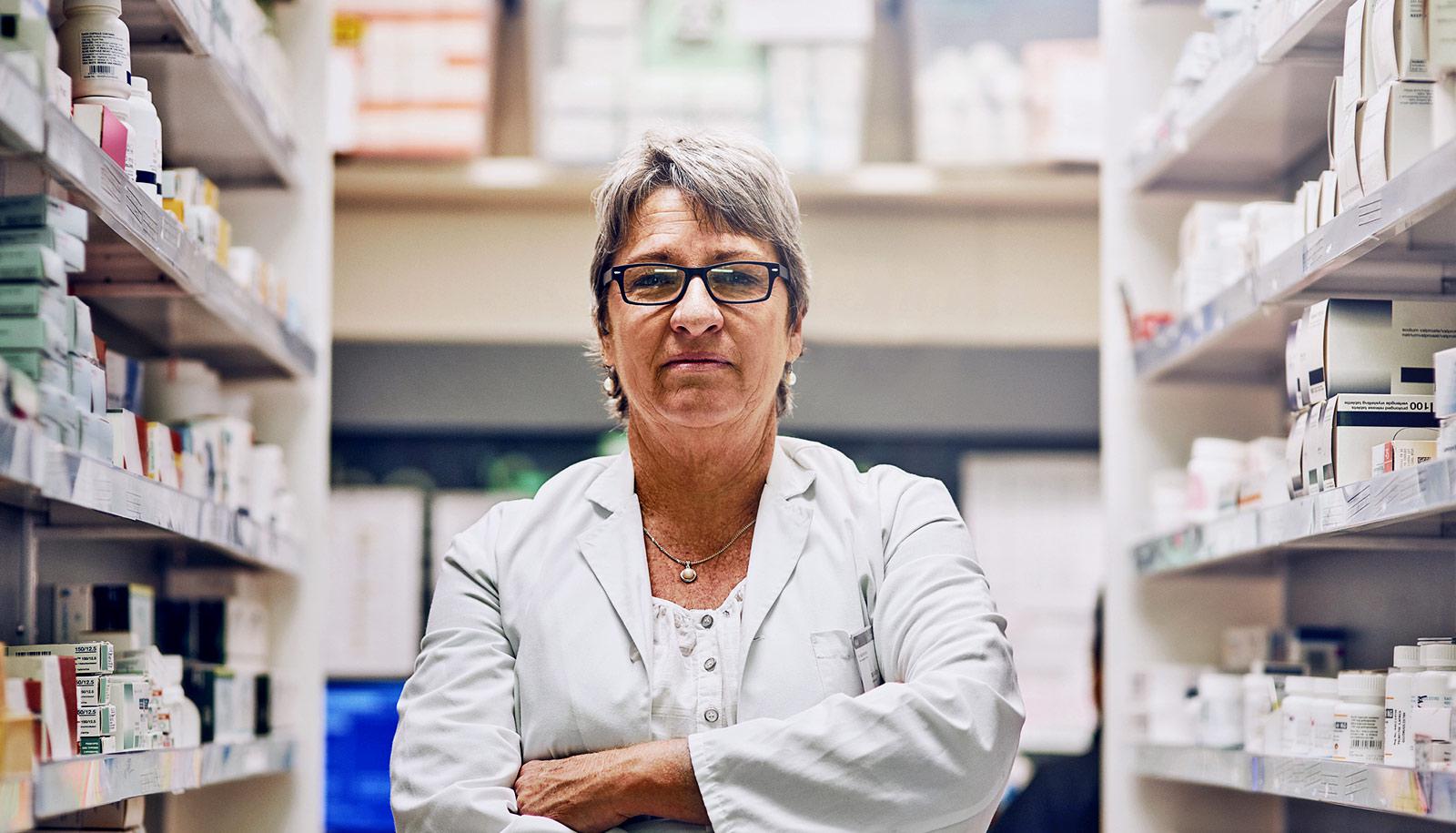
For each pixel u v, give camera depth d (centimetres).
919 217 447
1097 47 423
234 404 274
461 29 419
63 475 154
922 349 446
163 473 209
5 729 140
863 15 425
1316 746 205
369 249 444
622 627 173
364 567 453
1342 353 189
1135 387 300
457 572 183
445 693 173
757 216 175
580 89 420
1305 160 274
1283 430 294
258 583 288
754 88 422
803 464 186
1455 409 158
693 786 157
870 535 178
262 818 285
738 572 178
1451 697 163
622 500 182
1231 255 248
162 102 240
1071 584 453
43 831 200
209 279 217
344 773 446
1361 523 175
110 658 182
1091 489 457
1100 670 355
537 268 444
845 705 158
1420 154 169
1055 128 416
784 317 178
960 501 458
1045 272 446
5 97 135
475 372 443
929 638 166
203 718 235
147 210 184
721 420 170
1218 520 238
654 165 177
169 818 283
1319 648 247
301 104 297
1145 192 294
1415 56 169
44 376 154
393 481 458
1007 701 163
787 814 156
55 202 159
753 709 167
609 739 169
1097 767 357
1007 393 445
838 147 422
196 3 208
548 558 180
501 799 163
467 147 416
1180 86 264
